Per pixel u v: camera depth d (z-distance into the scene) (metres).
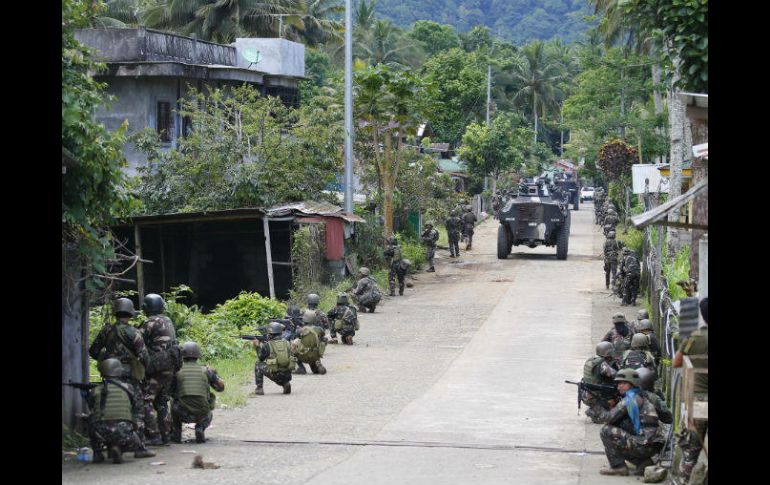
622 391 12.98
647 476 12.29
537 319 29.28
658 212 11.12
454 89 89.31
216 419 16.64
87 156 13.91
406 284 37.31
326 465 13.21
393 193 45.91
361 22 100.50
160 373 14.33
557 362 22.55
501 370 21.62
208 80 42.19
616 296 33.66
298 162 35.00
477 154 75.62
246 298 27.23
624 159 61.16
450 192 52.06
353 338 26.25
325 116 37.09
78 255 14.55
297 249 31.73
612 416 12.76
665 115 60.97
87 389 13.51
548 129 127.25
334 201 38.03
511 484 12.18
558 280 38.72
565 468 13.21
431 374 21.22
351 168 36.84
